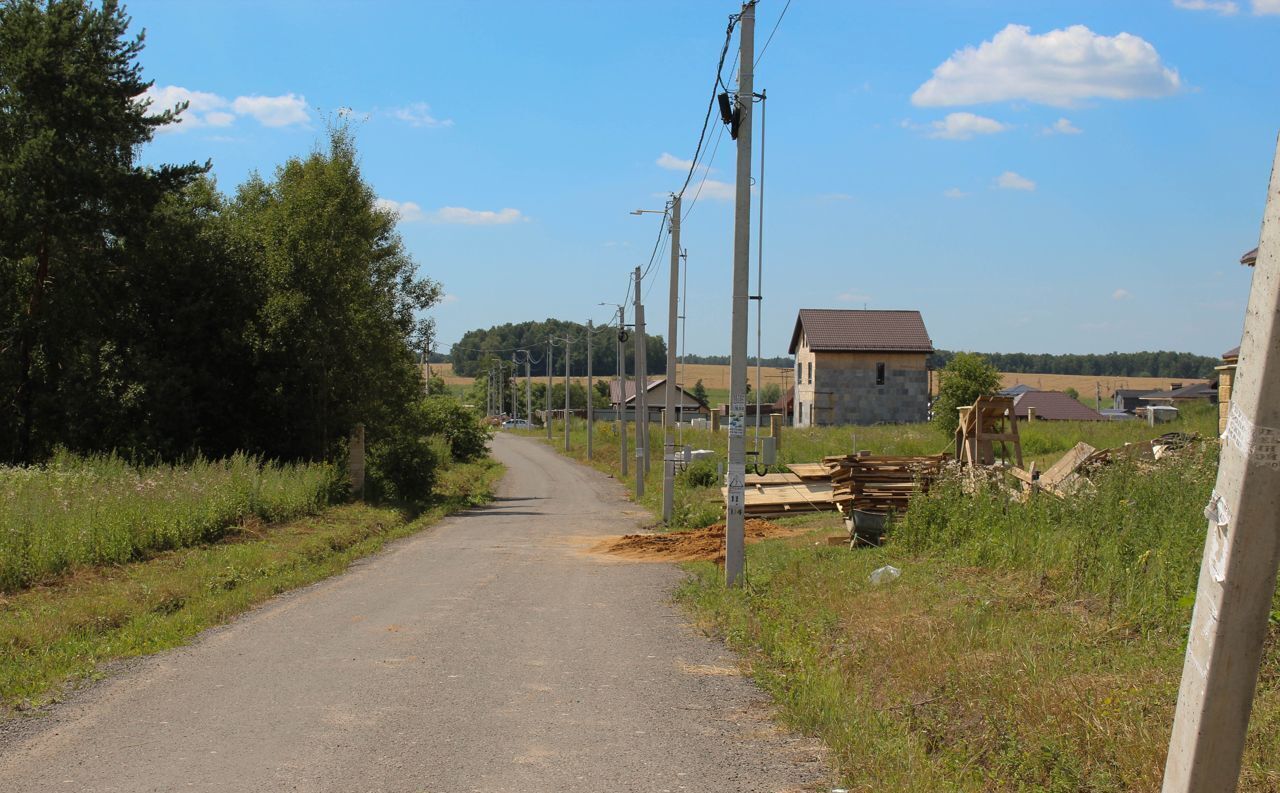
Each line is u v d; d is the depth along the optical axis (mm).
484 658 9445
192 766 6188
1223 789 3609
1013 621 8500
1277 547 3520
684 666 9109
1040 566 10281
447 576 15758
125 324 29406
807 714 7090
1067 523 11969
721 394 133375
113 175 28547
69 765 6227
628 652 9734
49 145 27359
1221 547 3586
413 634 10695
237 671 8945
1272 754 5148
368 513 25266
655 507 30547
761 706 7676
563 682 8469
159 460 26125
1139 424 43125
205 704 7758
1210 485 11703
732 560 13227
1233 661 3568
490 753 6461
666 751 6516
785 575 12891
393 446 34031
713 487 32844
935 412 45094
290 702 7801
